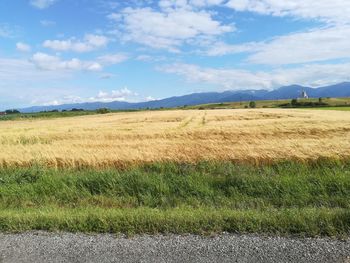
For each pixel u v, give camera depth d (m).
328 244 6.28
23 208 9.90
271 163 16.41
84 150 20.98
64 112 154.00
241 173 13.93
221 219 7.57
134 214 8.02
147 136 33.84
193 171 15.08
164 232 7.12
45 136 36.00
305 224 7.04
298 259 5.73
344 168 15.46
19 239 6.88
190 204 10.25
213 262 5.70
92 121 69.88
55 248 6.38
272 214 7.86
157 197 11.08
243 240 6.59
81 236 7.00
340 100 160.50
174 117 75.00
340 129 36.88
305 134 33.16
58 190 11.74
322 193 10.61
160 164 15.97
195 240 6.64
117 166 17.02
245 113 81.94
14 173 14.50
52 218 7.88
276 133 34.31
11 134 38.78
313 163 16.25
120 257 5.95
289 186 10.98
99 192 11.89
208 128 40.81
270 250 6.09
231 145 22.00
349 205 9.29
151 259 5.85
